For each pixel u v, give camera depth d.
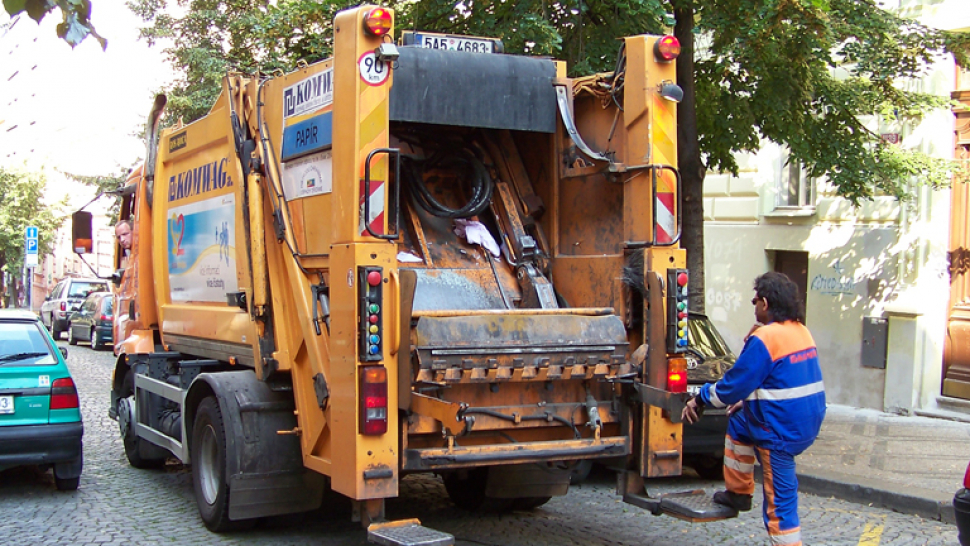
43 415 7.36
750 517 7.11
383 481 4.99
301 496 6.11
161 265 8.53
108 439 10.51
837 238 13.12
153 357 8.19
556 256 6.60
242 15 17.78
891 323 12.35
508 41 9.88
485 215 6.92
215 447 6.40
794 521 5.11
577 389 5.70
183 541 6.20
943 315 12.08
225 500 6.03
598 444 5.61
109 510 7.12
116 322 10.03
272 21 10.84
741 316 14.61
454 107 6.05
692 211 10.56
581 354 5.48
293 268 5.86
